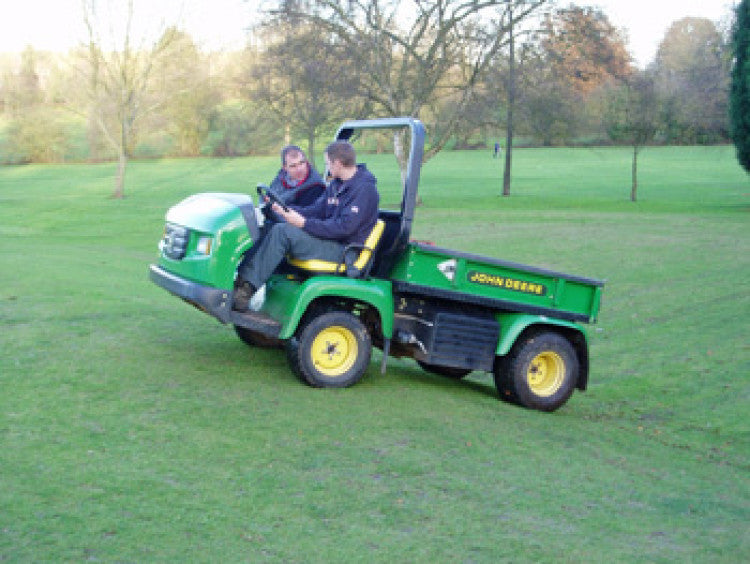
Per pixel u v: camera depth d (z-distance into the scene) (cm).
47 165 7281
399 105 3644
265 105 4116
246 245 630
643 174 5928
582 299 779
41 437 499
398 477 498
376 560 388
